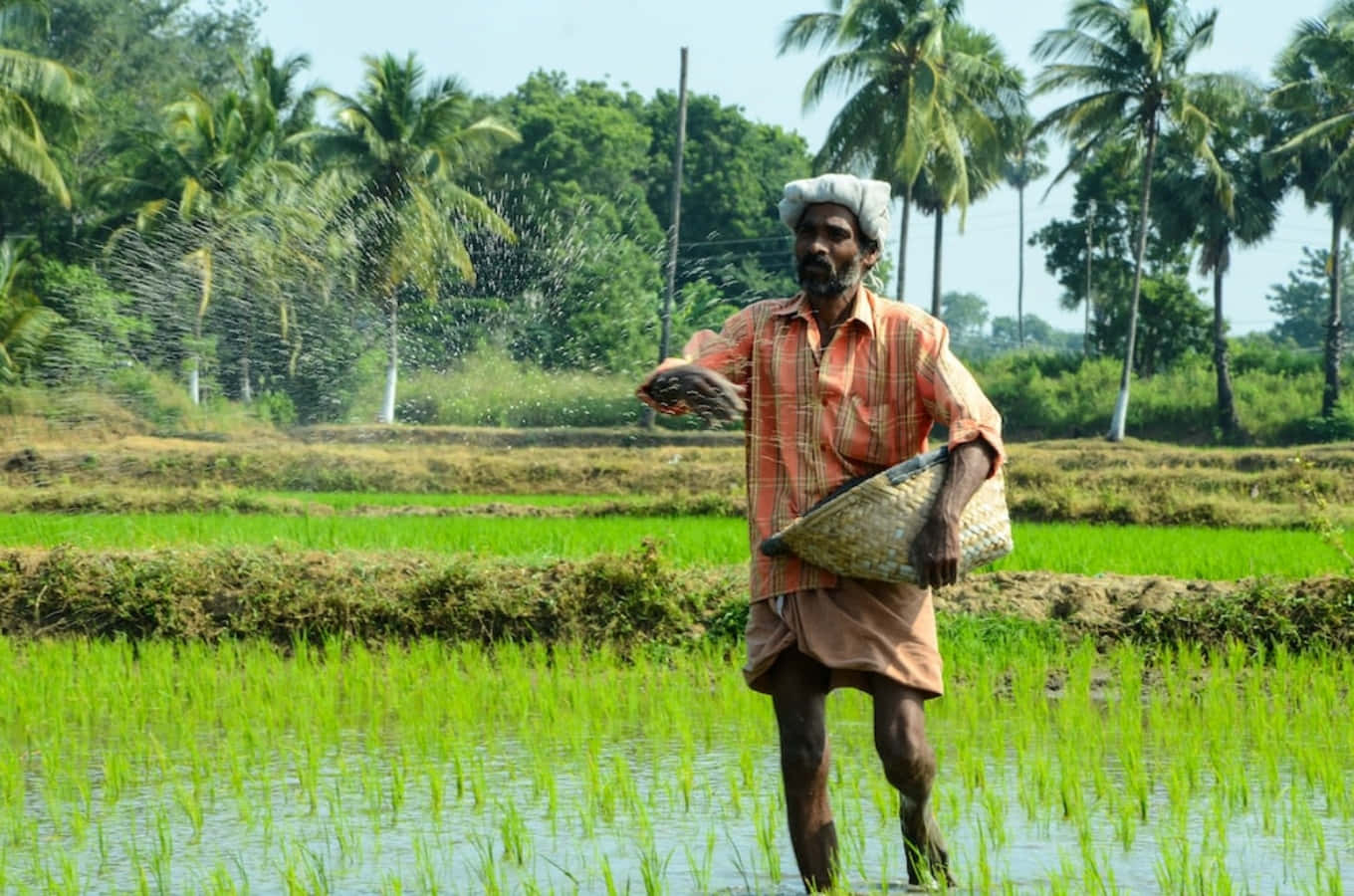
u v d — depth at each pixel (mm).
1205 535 19656
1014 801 6594
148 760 7664
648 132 63281
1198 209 50281
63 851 5832
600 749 7867
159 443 35062
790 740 4832
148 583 11891
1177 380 54625
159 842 5957
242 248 40969
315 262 40062
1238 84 41875
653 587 11508
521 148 56625
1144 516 23734
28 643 11602
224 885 5281
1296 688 9562
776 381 4824
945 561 4465
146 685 9781
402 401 41625
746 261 64250
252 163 42750
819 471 4781
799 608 4750
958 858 5637
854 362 4785
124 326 41844
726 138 67062
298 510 23766
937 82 40781
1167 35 41875
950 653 10586
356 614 11656
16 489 25875
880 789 6738
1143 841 5871
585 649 11258
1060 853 5645
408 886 5324
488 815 6395
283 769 7402
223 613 11820
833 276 4727
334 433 38781
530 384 41906
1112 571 14656
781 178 67625
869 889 5184
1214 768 7188
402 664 10469
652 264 44375
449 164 40812
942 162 43000
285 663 11000
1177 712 8844
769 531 4832
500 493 32281
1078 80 42812
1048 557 15828
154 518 21031
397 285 40031
